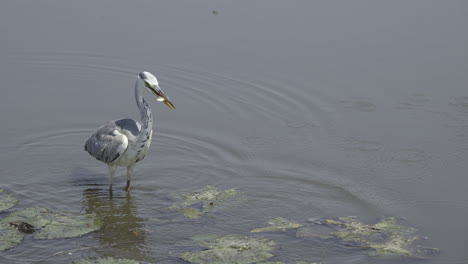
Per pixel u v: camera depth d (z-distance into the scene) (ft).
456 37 62.80
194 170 45.65
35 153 47.85
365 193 42.11
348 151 47.21
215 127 51.57
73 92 57.16
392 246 35.55
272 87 56.59
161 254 34.94
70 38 64.44
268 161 46.60
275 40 63.41
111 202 41.24
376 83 56.13
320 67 58.90
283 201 41.34
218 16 67.97
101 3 71.46
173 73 59.16
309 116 52.42
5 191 42.32
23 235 36.29
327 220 38.86
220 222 38.73
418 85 55.47
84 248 35.45
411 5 70.49
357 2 71.46
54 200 41.39
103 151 41.29
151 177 44.75
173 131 51.06
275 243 35.99
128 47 63.10
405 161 45.55
